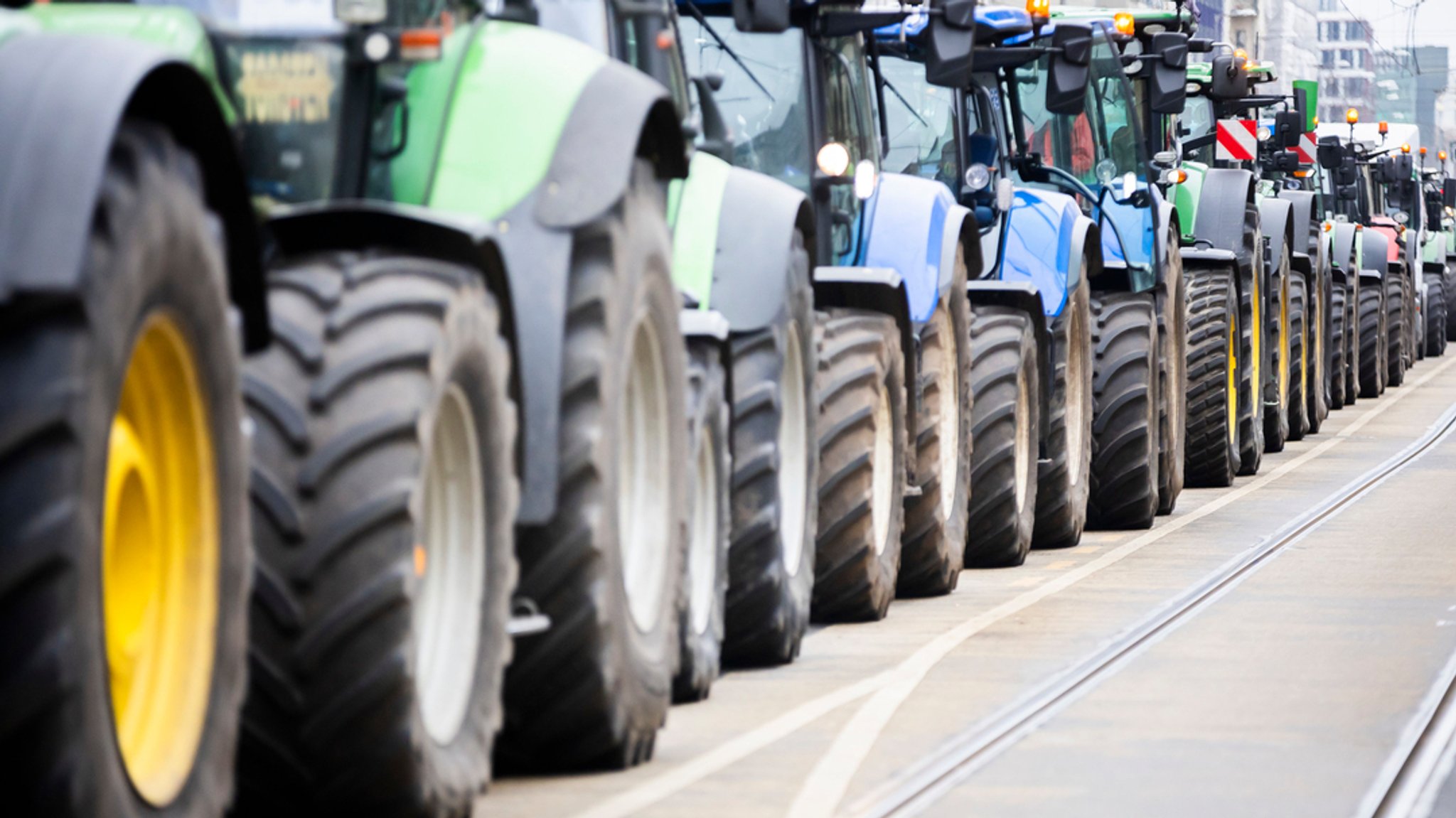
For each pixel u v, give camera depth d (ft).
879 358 97.86
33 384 36.47
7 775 36.68
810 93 99.91
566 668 61.82
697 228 82.38
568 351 60.95
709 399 77.20
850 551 96.53
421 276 52.31
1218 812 59.16
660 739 70.38
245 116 58.65
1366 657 87.35
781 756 67.05
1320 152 289.74
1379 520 145.38
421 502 50.14
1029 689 79.51
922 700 77.46
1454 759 67.10
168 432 42.01
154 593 41.98
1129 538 138.72
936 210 105.50
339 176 59.00
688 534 70.69
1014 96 136.15
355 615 48.80
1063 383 129.49
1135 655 88.07
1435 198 390.21
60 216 36.70
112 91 38.09
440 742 53.42
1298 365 217.97
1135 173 147.43
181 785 41.65
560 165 60.18
